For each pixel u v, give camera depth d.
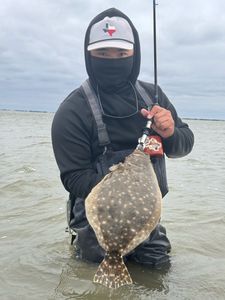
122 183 0.94
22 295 1.09
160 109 1.11
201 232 1.62
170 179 2.99
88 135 1.18
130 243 0.91
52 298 1.07
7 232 1.63
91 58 1.17
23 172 3.01
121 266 0.91
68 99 1.21
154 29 1.19
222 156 5.05
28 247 1.45
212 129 19.70
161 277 1.19
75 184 1.13
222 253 1.41
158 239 1.26
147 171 0.99
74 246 1.36
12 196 2.26
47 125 14.41
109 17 1.16
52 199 2.17
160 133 1.13
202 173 3.38
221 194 2.43
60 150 1.17
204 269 1.26
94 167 1.18
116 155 1.17
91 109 1.18
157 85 1.21
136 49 1.21
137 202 0.92
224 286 1.14
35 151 4.65
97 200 0.93
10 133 8.39
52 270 1.24
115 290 1.10
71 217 1.27
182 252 1.39
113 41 1.12
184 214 1.90
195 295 1.09
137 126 1.19
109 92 1.20
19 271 1.24
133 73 1.22
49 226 1.70
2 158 3.93
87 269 1.22
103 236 0.91
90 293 1.09
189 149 1.25
